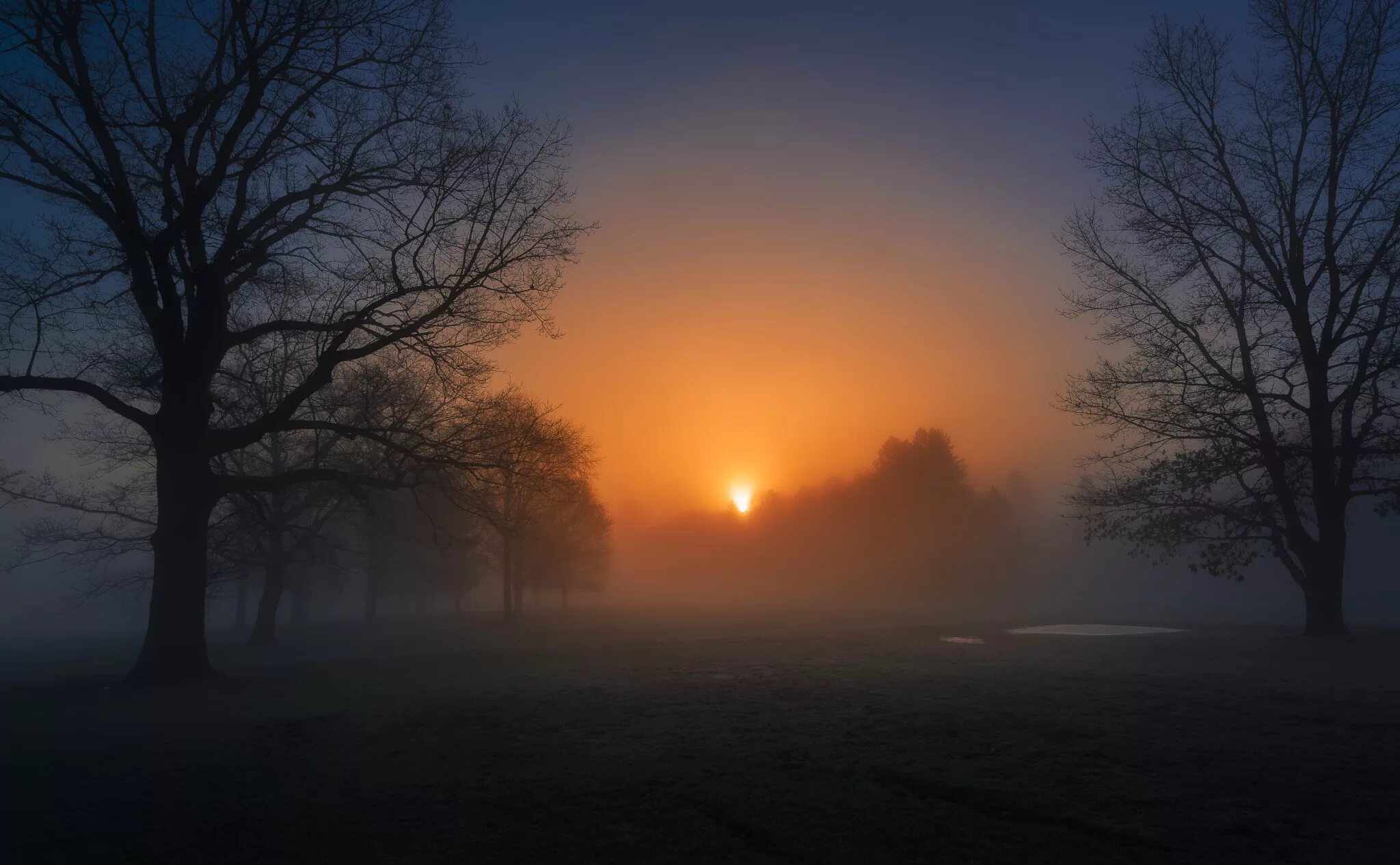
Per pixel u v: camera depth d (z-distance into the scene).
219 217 17.58
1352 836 6.25
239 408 21.81
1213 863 5.75
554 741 9.80
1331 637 21.89
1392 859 5.79
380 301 17.00
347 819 7.02
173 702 13.38
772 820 6.75
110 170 15.63
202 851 6.31
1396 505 21.77
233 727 11.04
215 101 15.66
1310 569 22.67
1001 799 7.21
